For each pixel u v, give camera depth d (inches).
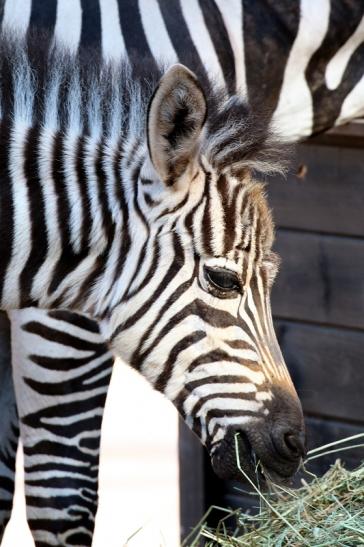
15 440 365.1
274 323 402.6
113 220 264.2
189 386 265.0
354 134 376.5
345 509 274.5
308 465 392.2
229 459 265.3
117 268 265.9
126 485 546.3
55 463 337.1
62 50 278.4
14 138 267.0
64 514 338.0
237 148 264.5
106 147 268.1
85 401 335.3
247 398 262.7
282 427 264.4
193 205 259.6
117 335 268.2
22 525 497.7
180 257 260.8
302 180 391.9
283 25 352.5
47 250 267.4
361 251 383.6
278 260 273.0
